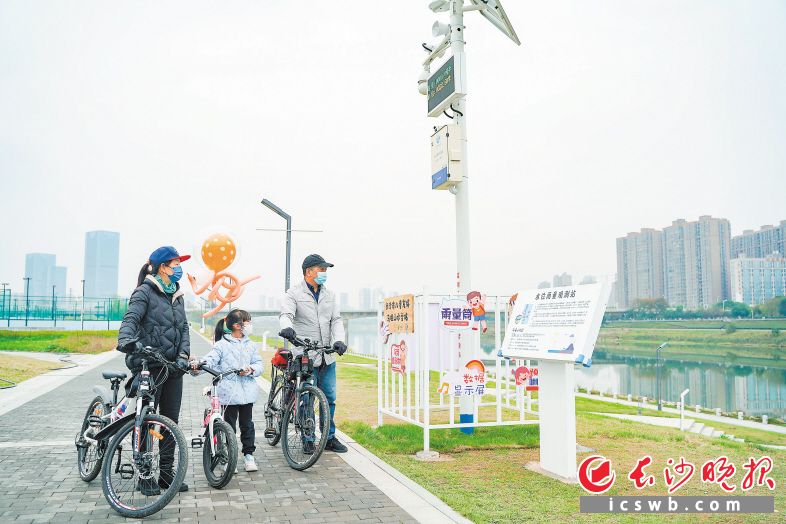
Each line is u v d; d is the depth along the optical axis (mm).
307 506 4195
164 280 4539
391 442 6520
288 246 14523
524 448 6312
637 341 123562
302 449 5410
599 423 8828
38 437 6848
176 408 4676
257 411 8953
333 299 6168
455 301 6301
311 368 5699
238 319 5191
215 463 4699
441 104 7738
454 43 7562
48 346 26078
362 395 11297
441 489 4711
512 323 5945
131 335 4207
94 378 14312
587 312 4910
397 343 6855
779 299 129000
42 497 4430
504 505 4289
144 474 4258
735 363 92688
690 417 29625
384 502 4297
